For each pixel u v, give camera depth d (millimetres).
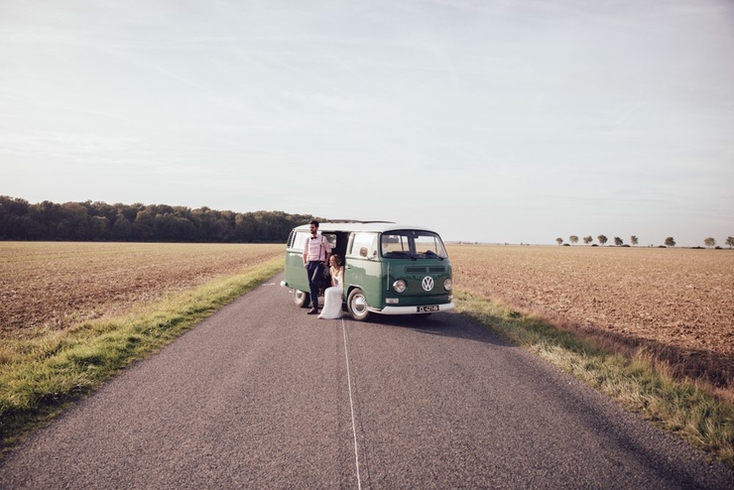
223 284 15289
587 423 4105
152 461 3312
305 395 4746
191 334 7758
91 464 3262
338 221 10922
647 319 11992
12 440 3646
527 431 3912
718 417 4160
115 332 7402
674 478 3156
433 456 3434
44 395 4539
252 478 3078
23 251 49406
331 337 7570
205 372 5523
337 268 9789
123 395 4703
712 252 100688
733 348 8820
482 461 3363
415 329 8344
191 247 70750
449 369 5754
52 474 3117
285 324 8719
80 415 4168
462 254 62312
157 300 12734
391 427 3965
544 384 5207
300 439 3703
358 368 5742
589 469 3260
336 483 3025
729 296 17953
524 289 18203
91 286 17109
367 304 8750
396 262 8422
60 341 6836
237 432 3824
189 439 3682
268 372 5543
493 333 8102
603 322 11305
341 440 3693
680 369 6664
